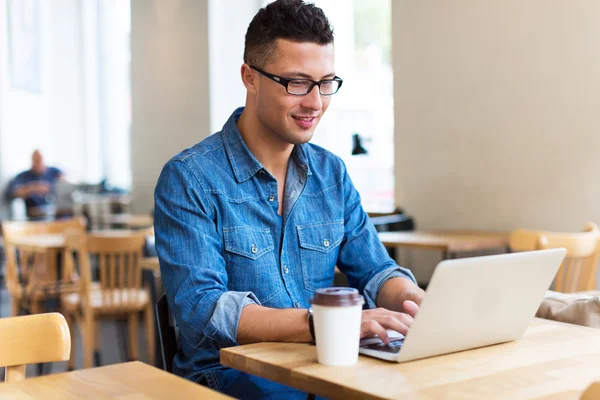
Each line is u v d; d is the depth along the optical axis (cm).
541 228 365
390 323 124
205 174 154
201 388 95
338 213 168
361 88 490
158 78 621
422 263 420
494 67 381
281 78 147
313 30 147
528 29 365
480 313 116
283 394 143
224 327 135
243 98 579
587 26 342
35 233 460
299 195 163
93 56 897
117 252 367
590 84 342
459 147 401
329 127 511
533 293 123
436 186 414
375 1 479
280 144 160
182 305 141
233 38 574
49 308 427
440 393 95
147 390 94
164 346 158
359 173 491
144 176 648
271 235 159
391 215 433
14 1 832
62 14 894
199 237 148
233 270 154
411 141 426
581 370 107
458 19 397
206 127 575
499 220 383
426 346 112
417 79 421
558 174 356
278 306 156
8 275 425
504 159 379
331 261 166
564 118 353
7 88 834
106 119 886
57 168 822
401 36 428
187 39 589
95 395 92
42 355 115
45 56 889
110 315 390
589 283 289
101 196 797
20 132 854
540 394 94
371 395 94
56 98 895
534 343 125
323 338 110
